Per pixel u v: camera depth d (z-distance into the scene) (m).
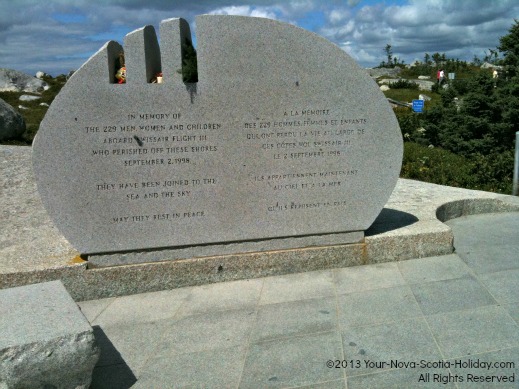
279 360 3.69
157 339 4.19
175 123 5.04
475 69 47.16
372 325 4.11
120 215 5.14
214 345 4.01
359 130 5.39
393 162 5.50
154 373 3.66
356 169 5.45
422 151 12.49
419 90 37.12
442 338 3.79
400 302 4.50
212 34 4.95
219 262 5.31
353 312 4.38
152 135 5.03
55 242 6.11
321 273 5.39
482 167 9.95
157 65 5.32
